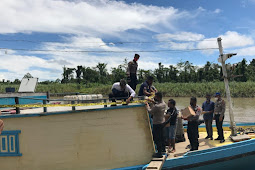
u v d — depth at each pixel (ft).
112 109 17.46
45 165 16.93
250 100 86.99
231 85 110.93
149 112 17.25
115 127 17.43
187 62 218.18
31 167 16.93
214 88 110.63
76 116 17.17
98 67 209.67
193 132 19.94
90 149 17.17
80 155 17.10
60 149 17.01
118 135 17.44
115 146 17.38
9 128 16.93
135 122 17.70
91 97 23.47
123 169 17.13
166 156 17.95
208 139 24.45
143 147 17.66
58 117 17.06
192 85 122.52
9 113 19.27
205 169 18.97
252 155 20.90
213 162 19.27
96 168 17.15
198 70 200.54
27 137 16.92
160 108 16.94
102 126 17.31
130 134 17.60
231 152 20.02
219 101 23.56
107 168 17.20
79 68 201.46
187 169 18.31
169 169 17.75
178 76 209.97
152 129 17.99
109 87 127.24
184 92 114.11
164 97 110.32
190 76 203.82
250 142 21.27
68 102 24.26
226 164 19.79
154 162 16.24
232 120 23.90
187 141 24.13
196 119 19.92
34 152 16.93
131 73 22.85
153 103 17.84
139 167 17.25
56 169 16.96
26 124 16.93
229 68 23.82
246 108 63.62
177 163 17.98
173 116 19.92
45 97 30.12
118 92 18.93
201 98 101.91
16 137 16.88
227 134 26.55
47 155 16.96
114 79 190.39
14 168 17.01
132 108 17.70
